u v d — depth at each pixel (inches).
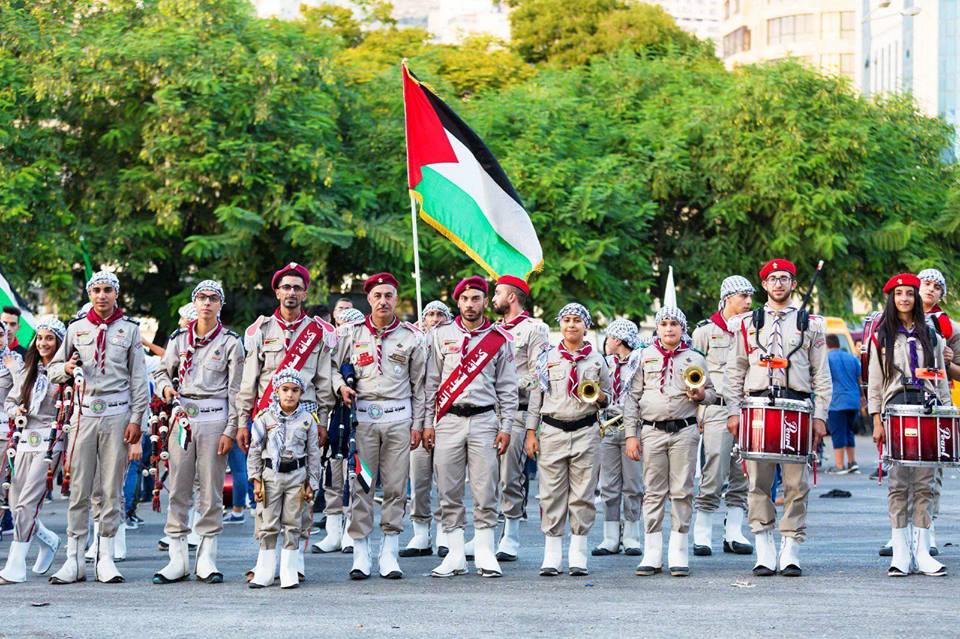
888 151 1223.5
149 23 1109.1
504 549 486.0
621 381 457.4
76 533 432.5
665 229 1236.5
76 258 1052.5
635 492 508.1
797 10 3006.9
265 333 431.2
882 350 434.6
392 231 1060.5
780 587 403.2
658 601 378.0
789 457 413.4
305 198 1036.5
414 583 425.1
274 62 1047.0
